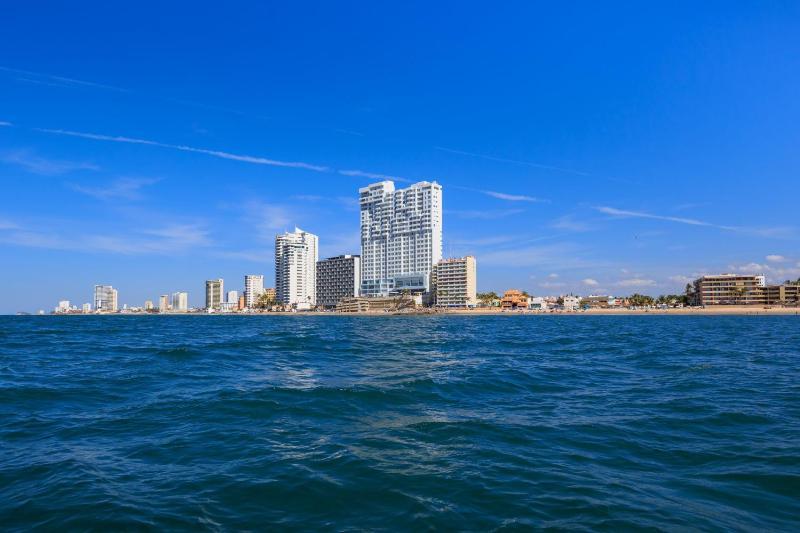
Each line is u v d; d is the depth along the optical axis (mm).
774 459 13367
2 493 11039
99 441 15180
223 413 18750
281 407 19719
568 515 9984
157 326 126625
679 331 89688
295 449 14328
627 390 24453
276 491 11203
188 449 14336
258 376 28484
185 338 66438
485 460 13352
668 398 22219
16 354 42562
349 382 25938
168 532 9281
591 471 12547
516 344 56312
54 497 10820
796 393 23344
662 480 11906
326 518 9914
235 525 9594
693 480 11898
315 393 22484
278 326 131750
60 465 12930
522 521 9719
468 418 18094
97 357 39281
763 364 35312
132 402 20828
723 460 13367
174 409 19438
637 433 16125
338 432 16156
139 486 11500
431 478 12000
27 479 11906
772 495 10984
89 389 23922
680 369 32594
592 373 30688
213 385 25078
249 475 12180
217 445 14719
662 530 9359
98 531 9273
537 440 15297
